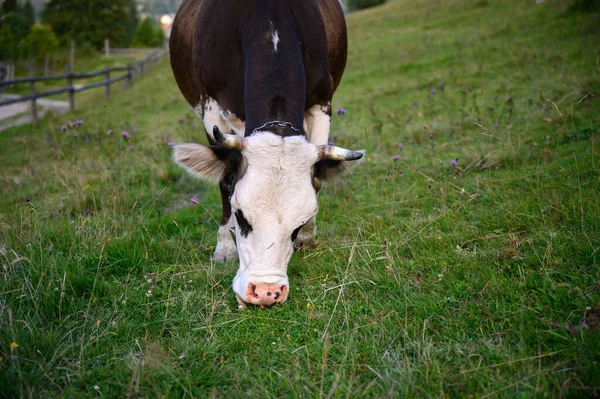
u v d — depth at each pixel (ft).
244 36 12.54
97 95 71.56
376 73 44.16
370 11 97.96
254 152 10.40
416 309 10.13
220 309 11.02
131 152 24.57
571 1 50.34
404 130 24.59
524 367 8.04
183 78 16.33
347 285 11.51
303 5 13.37
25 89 100.83
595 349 7.99
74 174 20.21
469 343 8.96
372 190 17.54
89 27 170.30
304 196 10.36
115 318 10.48
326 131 14.38
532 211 12.75
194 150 10.85
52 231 14.19
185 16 16.03
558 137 18.22
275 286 10.27
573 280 9.80
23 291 10.77
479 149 18.83
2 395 8.16
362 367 8.87
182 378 8.64
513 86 28.71
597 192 12.78
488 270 10.87
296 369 8.82
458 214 13.97
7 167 25.73
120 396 8.36
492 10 62.23
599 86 23.18
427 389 7.98
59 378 8.69
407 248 12.80
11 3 143.13
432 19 69.15
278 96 11.41
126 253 13.16
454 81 33.60
